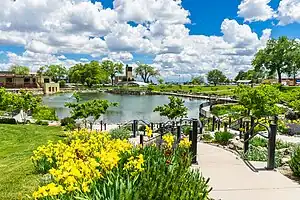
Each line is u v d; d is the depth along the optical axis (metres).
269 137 6.10
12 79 78.62
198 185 3.45
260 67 72.38
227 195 4.62
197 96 70.62
